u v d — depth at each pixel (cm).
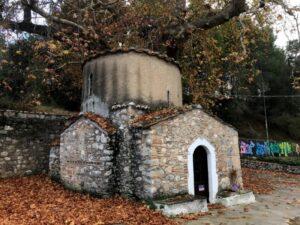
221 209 1027
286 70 3616
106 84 1140
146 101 1112
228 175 1159
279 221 934
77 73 1942
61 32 1549
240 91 3141
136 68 1116
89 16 1639
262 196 1304
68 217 828
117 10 1691
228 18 1512
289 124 3469
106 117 1120
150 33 1666
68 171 1193
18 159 1400
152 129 961
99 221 804
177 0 1639
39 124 1488
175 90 1233
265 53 3197
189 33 1602
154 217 862
